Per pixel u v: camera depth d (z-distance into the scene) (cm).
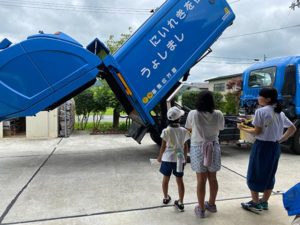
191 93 1236
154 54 590
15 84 522
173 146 357
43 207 366
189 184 458
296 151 695
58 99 539
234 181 473
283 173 523
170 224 317
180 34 601
